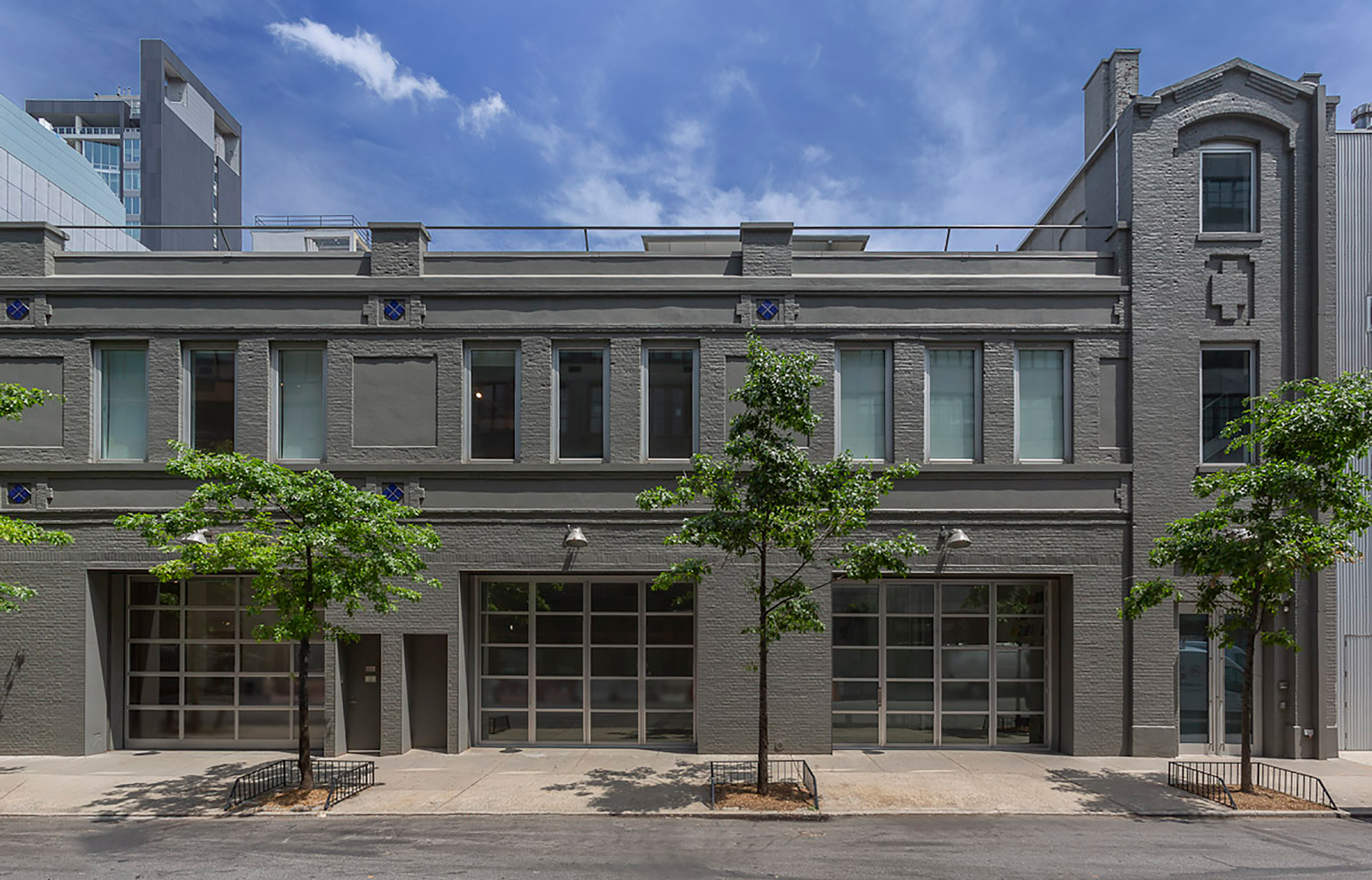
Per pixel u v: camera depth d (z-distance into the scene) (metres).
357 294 14.57
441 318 14.62
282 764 13.00
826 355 14.48
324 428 14.63
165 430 14.45
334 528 10.50
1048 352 14.63
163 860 9.29
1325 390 11.23
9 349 14.45
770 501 10.92
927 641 14.61
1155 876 8.84
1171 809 11.05
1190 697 14.17
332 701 14.05
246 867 9.08
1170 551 11.62
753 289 14.52
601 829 10.33
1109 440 14.32
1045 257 14.75
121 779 12.52
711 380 14.48
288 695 14.87
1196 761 13.51
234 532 10.78
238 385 14.50
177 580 14.98
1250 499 13.85
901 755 13.88
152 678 14.90
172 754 14.17
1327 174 14.49
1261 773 12.62
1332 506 10.90
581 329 14.54
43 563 14.17
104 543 14.21
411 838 9.98
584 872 8.92
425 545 11.94
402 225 14.69
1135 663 13.93
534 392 14.52
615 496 14.34
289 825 10.48
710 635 14.07
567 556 14.24
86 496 14.30
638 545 14.26
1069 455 14.41
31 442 14.43
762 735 11.60
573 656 14.74
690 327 14.48
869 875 8.85
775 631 11.40
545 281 14.61
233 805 11.02
